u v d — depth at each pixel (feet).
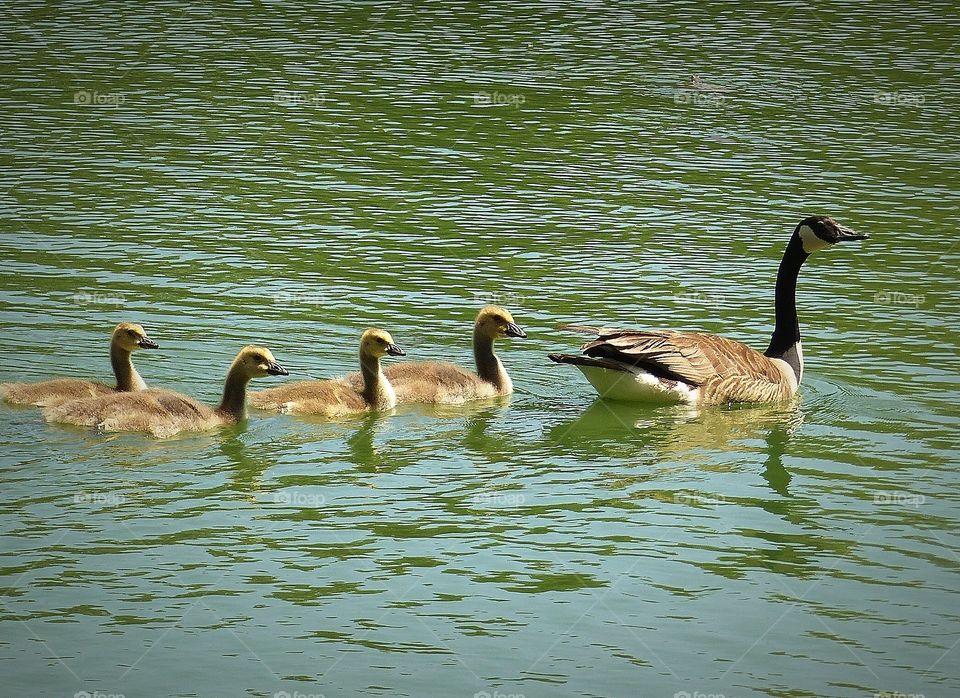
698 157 101.19
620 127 108.99
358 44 135.03
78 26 140.97
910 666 37.50
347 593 41.14
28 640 37.88
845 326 70.44
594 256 80.43
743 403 60.59
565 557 43.98
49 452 51.67
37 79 118.93
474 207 89.56
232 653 37.50
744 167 98.89
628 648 38.22
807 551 44.75
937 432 56.54
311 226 84.94
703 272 77.82
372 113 111.04
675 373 59.72
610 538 45.55
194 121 107.65
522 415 59.21
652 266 78.89
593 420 58.44
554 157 100.94
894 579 42.83
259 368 55.83
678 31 143.43
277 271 76.69
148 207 87.61
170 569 42.32
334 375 62.03
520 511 47.73
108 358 62.90
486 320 61.21
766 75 125.39
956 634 39.42
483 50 133.39
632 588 41.86
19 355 62.69
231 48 132.36
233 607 40.01
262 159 98.63
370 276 76.33
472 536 45.42
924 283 76.84
